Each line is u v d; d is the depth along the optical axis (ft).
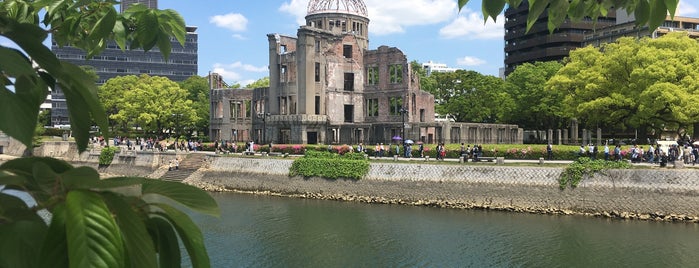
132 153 221.87
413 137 227.61
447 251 95.04
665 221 115.96
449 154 169.37
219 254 94.32
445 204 143.13
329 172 164.14
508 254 92.22
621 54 197.98
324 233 110.63
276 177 174.81
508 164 144.66
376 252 95.40
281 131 253.24
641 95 179.73
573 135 246.47
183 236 8.72
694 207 114.93
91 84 9.09
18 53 7.32
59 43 17.76
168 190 8.11
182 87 414.62
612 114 204.44
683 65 182.09
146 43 15.89
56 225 6.57
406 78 252.62
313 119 240.32
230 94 291.79
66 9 16.66
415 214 131.23
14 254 6.90
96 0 15.64
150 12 15.70
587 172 127.44
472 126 235.20
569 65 223.71
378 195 154.10
